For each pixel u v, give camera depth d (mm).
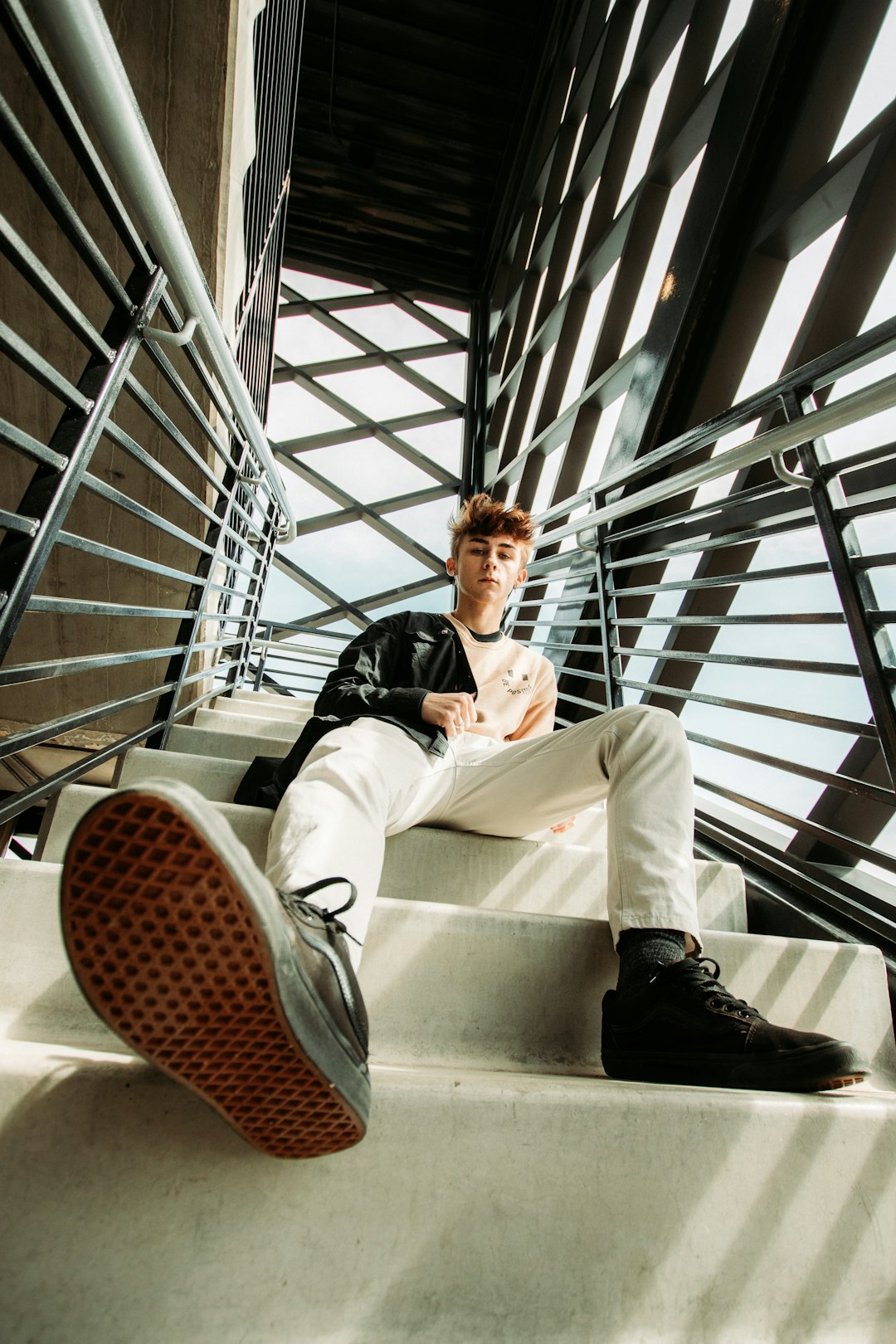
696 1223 620
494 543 1365
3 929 776
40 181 644
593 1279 583
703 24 3182
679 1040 724
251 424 1705
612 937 884
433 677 1248
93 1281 499
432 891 1090
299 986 459
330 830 746
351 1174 565
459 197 6328
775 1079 660
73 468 773
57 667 802
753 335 2473
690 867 849
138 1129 537
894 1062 1023
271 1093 481
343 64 5578
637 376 2854
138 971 433
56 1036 733
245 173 1585
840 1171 672
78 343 1510
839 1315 631
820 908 1254
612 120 4023
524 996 891
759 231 2334
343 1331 523
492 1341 545
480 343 6285
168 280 1035
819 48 2205
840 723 1128
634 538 2742
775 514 1967
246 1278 521
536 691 1400
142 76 1298
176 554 1940
